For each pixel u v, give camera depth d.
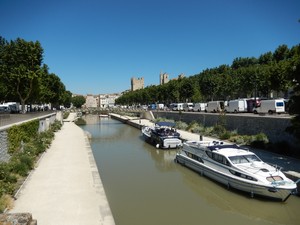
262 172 15.24
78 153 24.73
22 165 17.19
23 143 22.06
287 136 23.55
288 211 13.91
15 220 7.21
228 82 63.94
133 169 22.81
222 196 16.28
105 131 54.53
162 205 14.98
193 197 16.20
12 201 12.55
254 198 15.03
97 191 14.27
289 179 14.80
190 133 37.44
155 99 103.06
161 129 33.91
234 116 32.91
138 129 56.06
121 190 17.44
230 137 30.28
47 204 12.57
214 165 18.30
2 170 14.87
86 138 35.94
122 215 13.70
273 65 47.53
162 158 27.02
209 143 21.73
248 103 45.69
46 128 41.59
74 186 15.05
